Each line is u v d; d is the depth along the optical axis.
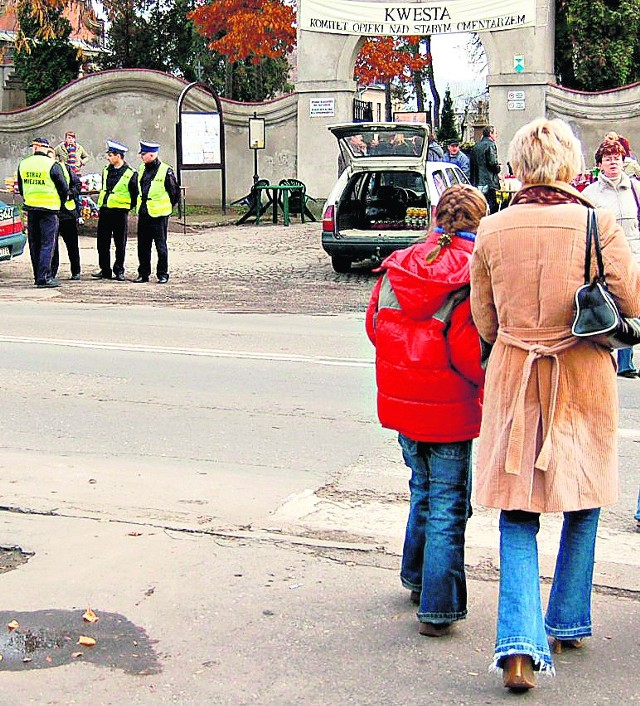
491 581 5.03
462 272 4.18
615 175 8.48
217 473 6.71
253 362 10.09
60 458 7.05
